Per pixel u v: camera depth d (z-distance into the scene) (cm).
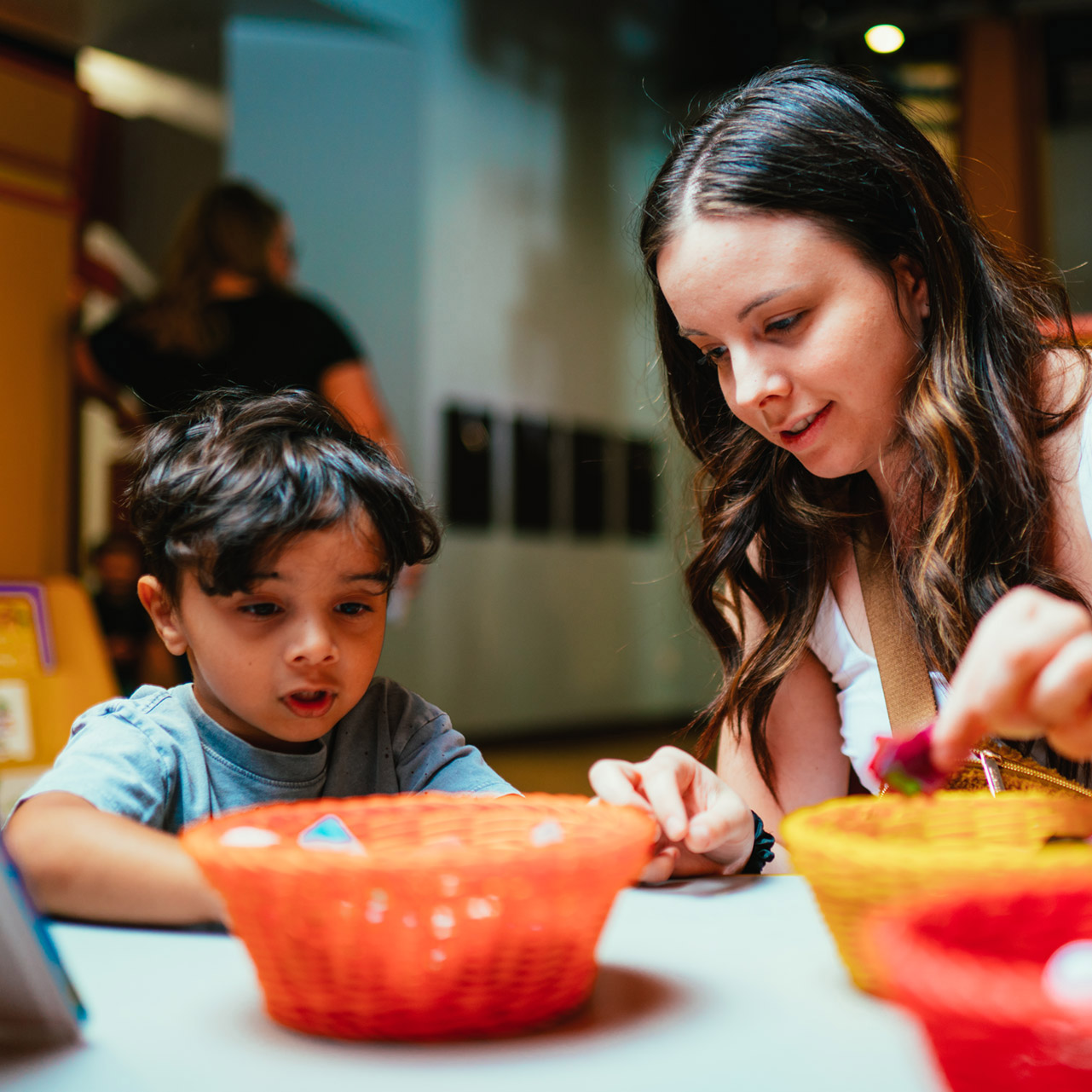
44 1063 42
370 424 304
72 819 68
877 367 93
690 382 117
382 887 42
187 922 62
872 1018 46
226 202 297
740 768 119
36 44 279
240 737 89
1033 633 42
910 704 103
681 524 134
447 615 561
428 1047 43
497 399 596
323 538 80
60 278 241
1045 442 101
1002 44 432
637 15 664
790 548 113
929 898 39
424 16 518
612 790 77
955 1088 30
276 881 42
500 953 43
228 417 92
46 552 239
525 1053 42
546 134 625
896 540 106
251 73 459
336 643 83
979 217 109
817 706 117
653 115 712
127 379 289
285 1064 42
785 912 65
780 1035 44
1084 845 59
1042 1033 27
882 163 93
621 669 686
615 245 688
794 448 97
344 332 304
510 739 598
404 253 532
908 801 61
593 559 666
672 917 64
